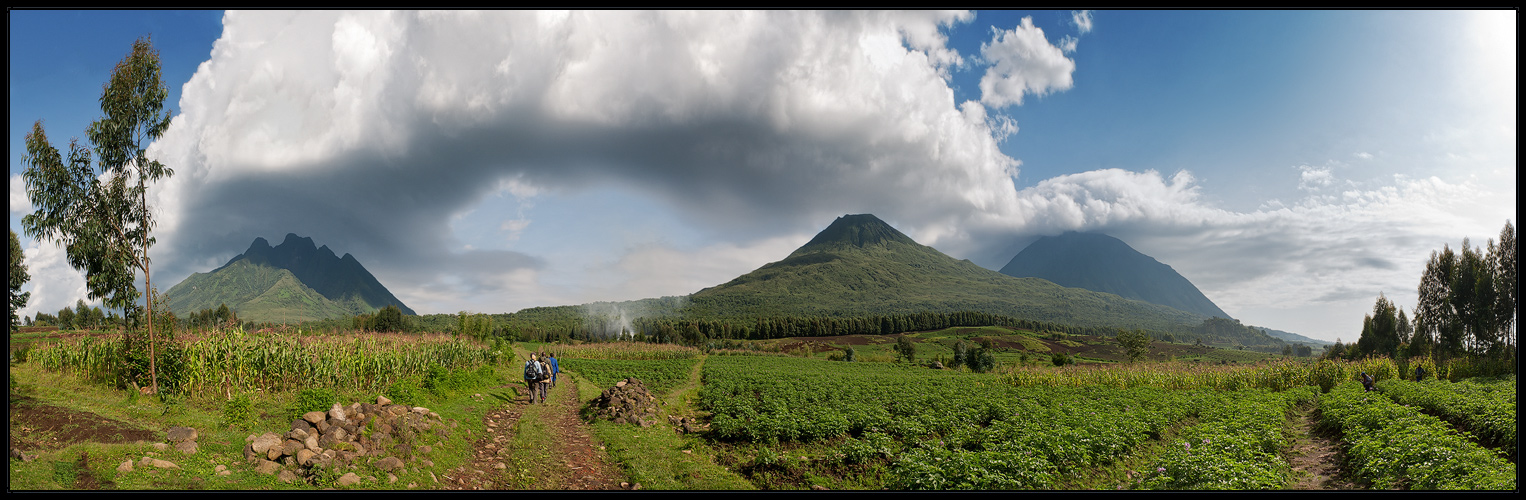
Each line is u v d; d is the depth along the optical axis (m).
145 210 16.81
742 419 20.08
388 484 10.50
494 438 16.86
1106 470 15.84
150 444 10.53
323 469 10.36
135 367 16.20
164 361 16.19
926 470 13.15
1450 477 12.21
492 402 22.69
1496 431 17.89
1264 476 13.02
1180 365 53.94
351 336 24.89
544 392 25.62
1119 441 17.53
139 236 16.78
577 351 83.38
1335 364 43.91
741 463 15.77
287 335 21.14
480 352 34.00
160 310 16.92
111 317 16.52
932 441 17.22
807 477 14.10
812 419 20.45
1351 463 16.12
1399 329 80.38
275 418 14.23
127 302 16.25
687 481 13.30
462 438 15.33
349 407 14.13
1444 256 66.56
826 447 17.52
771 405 25.77
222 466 10.20
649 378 44.16
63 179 15.40
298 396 15.78
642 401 24.30
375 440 12.15
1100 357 147.50
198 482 9.38
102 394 15.98
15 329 33.22
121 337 17.22
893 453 16.47
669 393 35.50
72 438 10.87
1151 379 47.53
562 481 12.88
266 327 21.36
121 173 16.52
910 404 27.41
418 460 12.19
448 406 19.27
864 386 38.84
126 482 8.95
